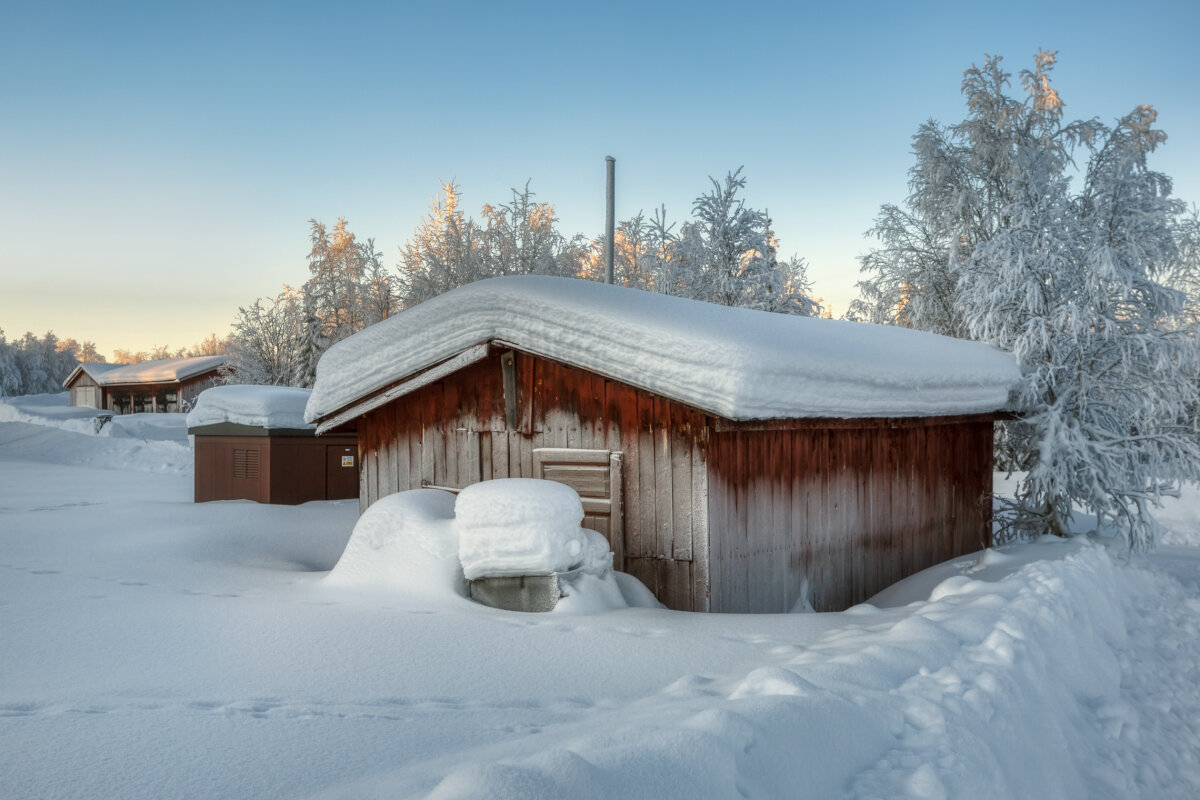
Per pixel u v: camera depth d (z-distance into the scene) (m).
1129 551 11.25
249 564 10.16
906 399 9.65
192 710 4.59
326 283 39.09
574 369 8.93
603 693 5.02
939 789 3.26
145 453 29.28
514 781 2.54
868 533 10.63
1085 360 12.16
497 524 7.37
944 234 20.92
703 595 8.03
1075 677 6.04
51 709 4.59
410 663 5.60
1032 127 19.80
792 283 24.22
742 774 2.99
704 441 8.07
